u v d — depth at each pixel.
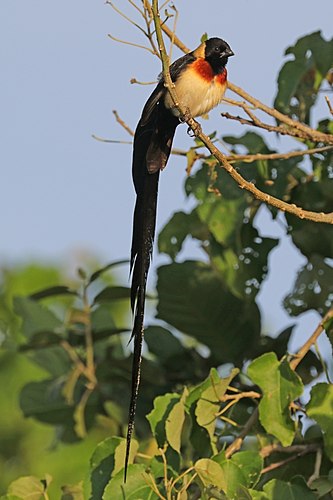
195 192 10.68
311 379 10.29
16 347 11.91
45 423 11.14
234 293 10.61
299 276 10.76
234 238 10.56
